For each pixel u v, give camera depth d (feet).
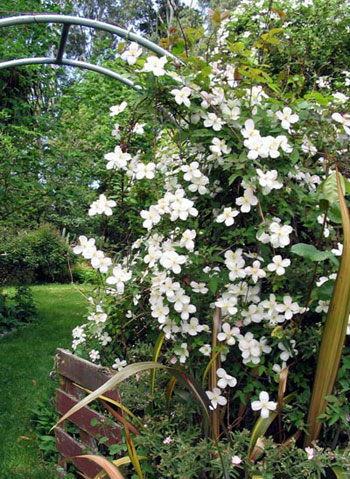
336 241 5.32
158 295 5.35
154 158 5.64
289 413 4.87
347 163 5.59
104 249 6.77
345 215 4.36
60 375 7.55
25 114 17.03
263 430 4.70
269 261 5.38
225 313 5.11
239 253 5.08
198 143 5.48
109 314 6.85
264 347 4.98
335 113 5.30
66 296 27.17
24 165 15.90
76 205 18.13
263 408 4.62
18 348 15.90
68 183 16.42
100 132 16.08
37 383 12.47
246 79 5.49
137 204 6.44
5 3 15.03
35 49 16.52
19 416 10.44
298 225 5.73
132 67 5.62
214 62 5.70
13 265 23.77
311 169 5.64
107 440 5.97
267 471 4.35
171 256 4.98
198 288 5.15
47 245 31.91
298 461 4.41
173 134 6.08
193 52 5.67
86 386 6.70
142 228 6.63
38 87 18.22
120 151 5.67
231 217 5.12
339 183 4.43
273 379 5.35
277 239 4.78
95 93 17.63
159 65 5.08
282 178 5.34
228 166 5.01
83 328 8.04
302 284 5.11
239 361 5.47
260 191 5.10
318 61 10.31
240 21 10.59
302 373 5.23
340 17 10.42
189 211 5.15
